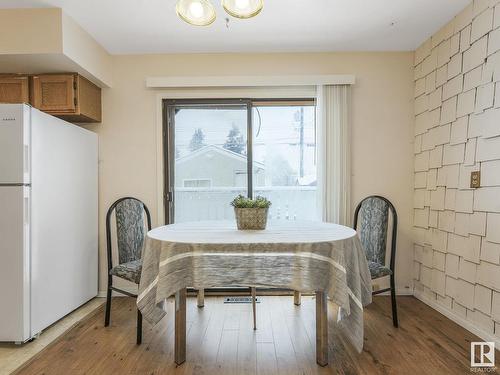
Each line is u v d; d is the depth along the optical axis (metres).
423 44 2.89
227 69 3.07
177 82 3.00
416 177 3.01
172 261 1.69
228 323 2.42
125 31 2.64
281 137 3.21
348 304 1.66
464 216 2.33
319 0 2.24
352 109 3.07
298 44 2.91
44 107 2.66
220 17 2.44
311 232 1.98
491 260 2.06
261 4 1.53
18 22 2.31
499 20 1.99
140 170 3.09
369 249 2.53
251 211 2.06
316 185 3.05
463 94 2.34
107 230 2.44
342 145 3.01
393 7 2.33
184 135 3.19
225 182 3.19
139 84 3.08
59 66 2.54
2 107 2.04
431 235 2.75
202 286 1.69
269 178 3.23
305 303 2.83
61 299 2.45
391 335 2.20
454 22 2.45
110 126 3.08
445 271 2.56
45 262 2.26
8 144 2.04
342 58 3.06
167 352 1.99
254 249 1.71
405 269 3.05
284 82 2.99
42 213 2.23
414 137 3.05
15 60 2.42
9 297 2.04
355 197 3.07
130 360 1.90
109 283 2.39
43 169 2.24
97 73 2.81
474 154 2.22
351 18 2.48
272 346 2.07
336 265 1.70
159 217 3.08
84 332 2.28
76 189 2.67
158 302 1.69
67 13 2.36
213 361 1.89
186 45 2.91
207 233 1.96
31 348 2.04
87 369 1.81
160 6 2.29
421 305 2.77
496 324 2.03
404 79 3.06
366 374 1.74
